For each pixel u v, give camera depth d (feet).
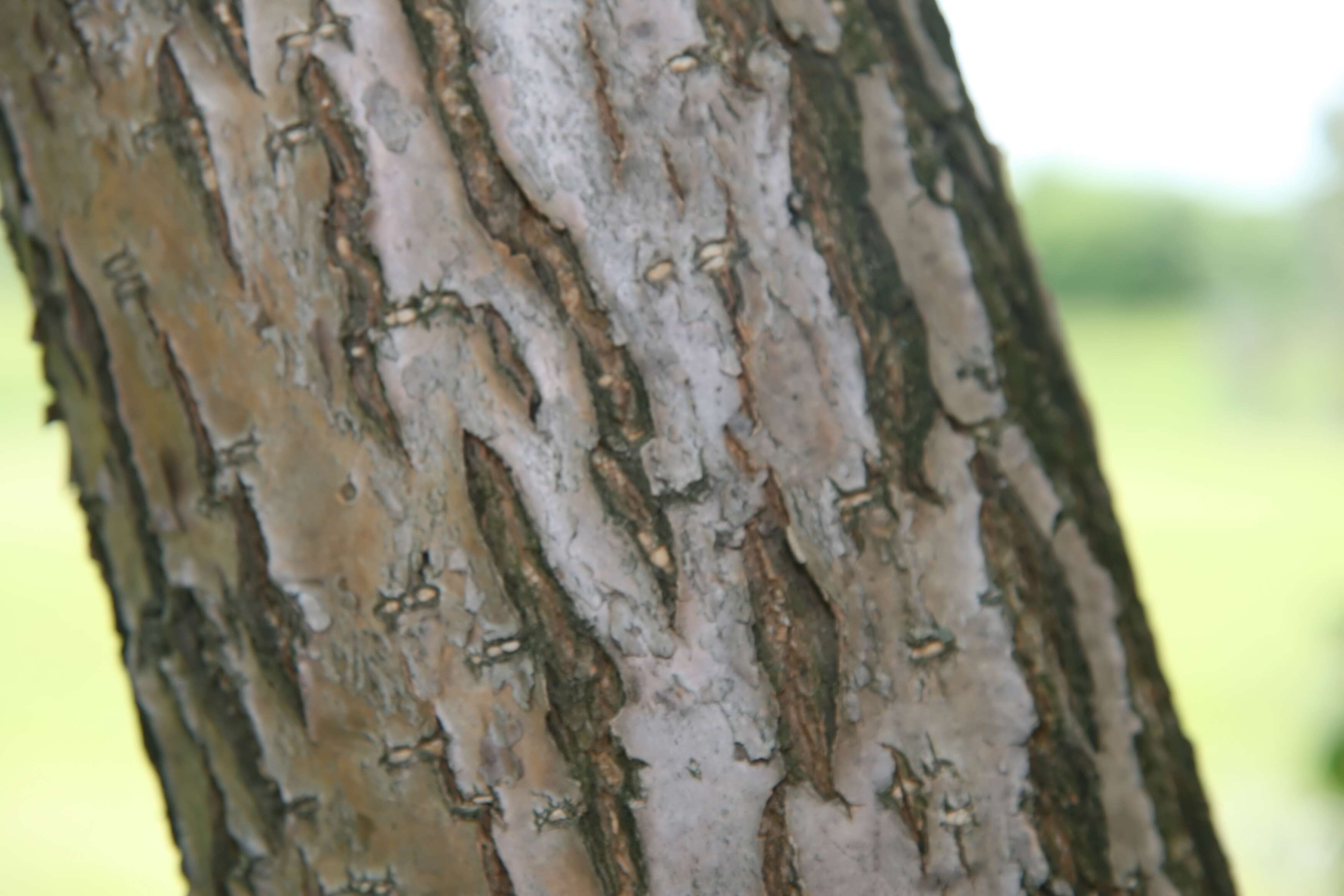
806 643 2.89
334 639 2.88
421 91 2.85
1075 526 2.98
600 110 2.86
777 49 2.89
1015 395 2.95
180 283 2.87
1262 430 24.27
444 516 2.86
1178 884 3.00
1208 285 35.78
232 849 2.93
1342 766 5.81
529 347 2.86
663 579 2.87
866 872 2.90
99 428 2.93
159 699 2.94
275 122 2.85
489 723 2.88
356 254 2.85
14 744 12.26
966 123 2.98
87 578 17.26
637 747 2.88
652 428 2.87
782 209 2.89
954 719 2.92
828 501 2.89
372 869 2.90
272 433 2.87
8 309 32.83
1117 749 2.98
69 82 2.88
